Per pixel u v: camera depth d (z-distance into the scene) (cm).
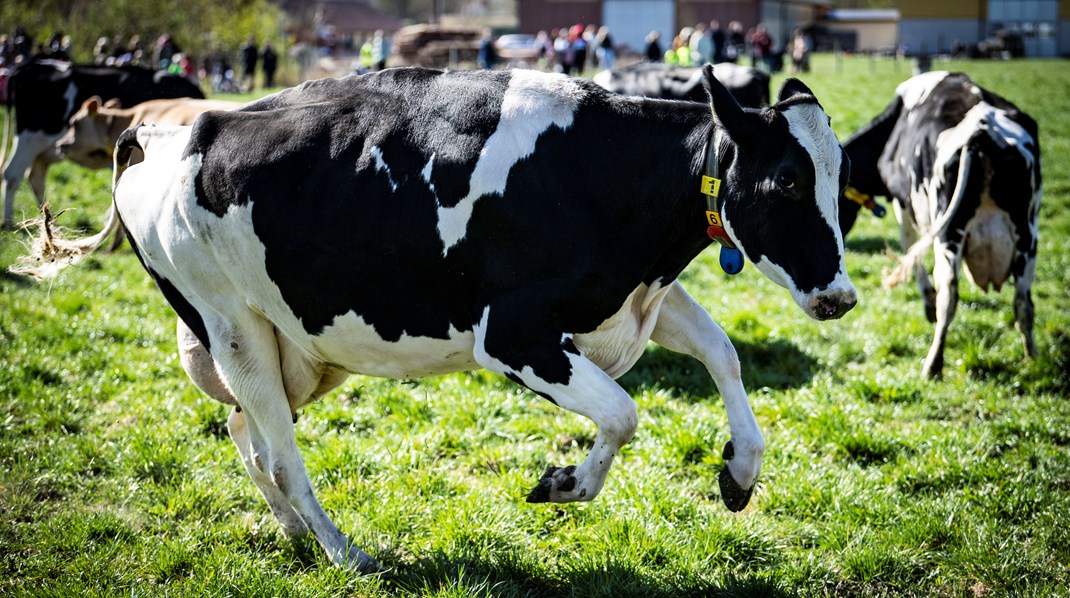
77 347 768
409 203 396
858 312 880
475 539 475
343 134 411
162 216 441
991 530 479
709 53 3772
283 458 447
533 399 674
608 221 389
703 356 428
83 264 1017
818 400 662
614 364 419
